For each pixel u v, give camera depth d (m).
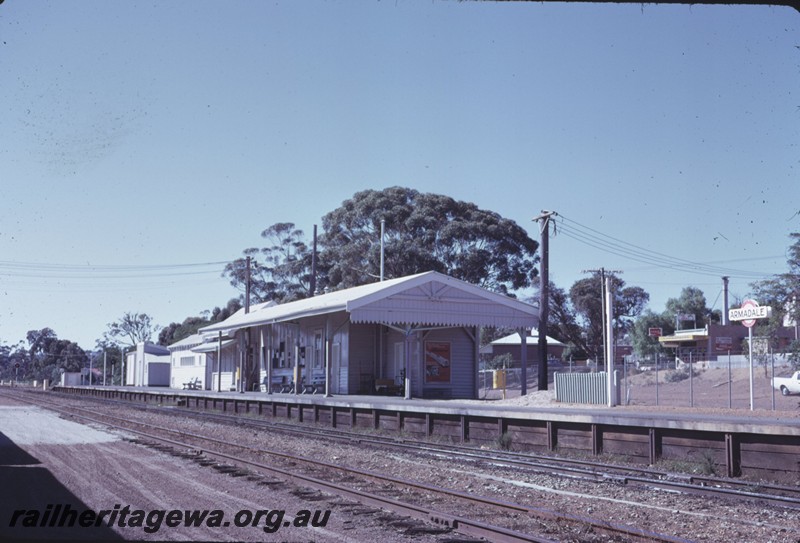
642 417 16.47
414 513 9.77
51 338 144.75
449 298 32.44
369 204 63.88
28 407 40.69
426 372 35.22
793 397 36.03
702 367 50.72
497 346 71.81
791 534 9.09
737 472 14.00
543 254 34.22
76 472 14.09
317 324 39.38
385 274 62.03
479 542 8.34
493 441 19.94
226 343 52.69
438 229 62.41
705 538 8.92
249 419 30.47
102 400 51.62
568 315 77.50
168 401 47.91
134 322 119.19
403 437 22.39
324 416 28.53
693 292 86.31
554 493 12.05
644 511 10.51
